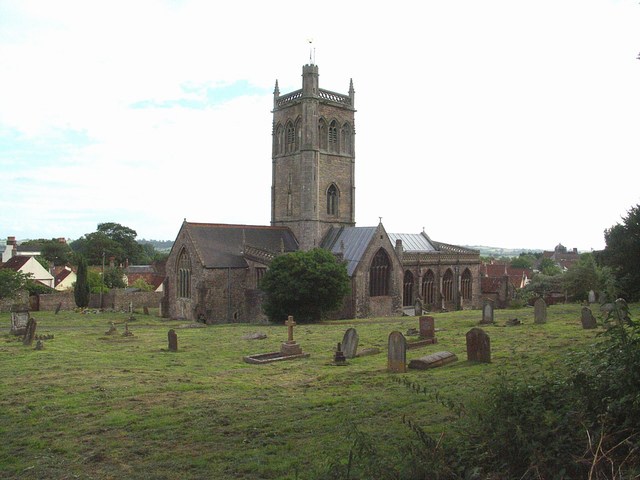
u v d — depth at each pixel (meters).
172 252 78.75
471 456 10.99
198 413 20.84
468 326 46.84
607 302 13.58
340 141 83.81
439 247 95.00
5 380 28.36
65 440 18.11
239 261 75.44
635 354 11.59
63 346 42.34
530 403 11.88
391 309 77.06
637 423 10.50
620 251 60.09
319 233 80.88
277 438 17.36
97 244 168.88
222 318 73.38
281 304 63.75
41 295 86.25
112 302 94.69
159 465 15.56
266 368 32.06
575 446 10.19
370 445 11.66
